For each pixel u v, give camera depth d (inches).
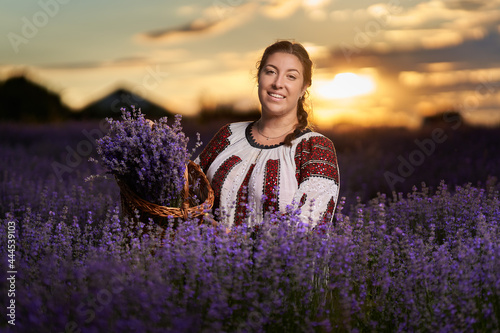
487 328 101.3
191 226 114.5
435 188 272.5
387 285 110.1
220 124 630.5
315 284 112.5
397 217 171.2
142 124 130.1
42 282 106.0
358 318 109.7
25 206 191.5
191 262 104.2
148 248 115.1
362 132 468.8
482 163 295.9
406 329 105.9
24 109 768.9
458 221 157.8
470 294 103.3
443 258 111.3
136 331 89.0
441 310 101.9
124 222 128.5
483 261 113.6
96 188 217.2
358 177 289.6
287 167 137.6
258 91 144.7
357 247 121.8
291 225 116.4
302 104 147.3
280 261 106.0
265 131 144.8
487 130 411.2
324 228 124.6
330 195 133.9
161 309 94.0
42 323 95.4
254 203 136.1
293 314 102.9
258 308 99.5
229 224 134.2
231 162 142.1
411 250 121.2
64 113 780.0
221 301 96.1
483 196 177.8
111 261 108.5
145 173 123.0
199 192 138.8
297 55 143.2
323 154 137.7
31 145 456.8
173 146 123.9
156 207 123.0
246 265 107.2
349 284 112.6
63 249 122.9
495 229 134.6
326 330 100.9
